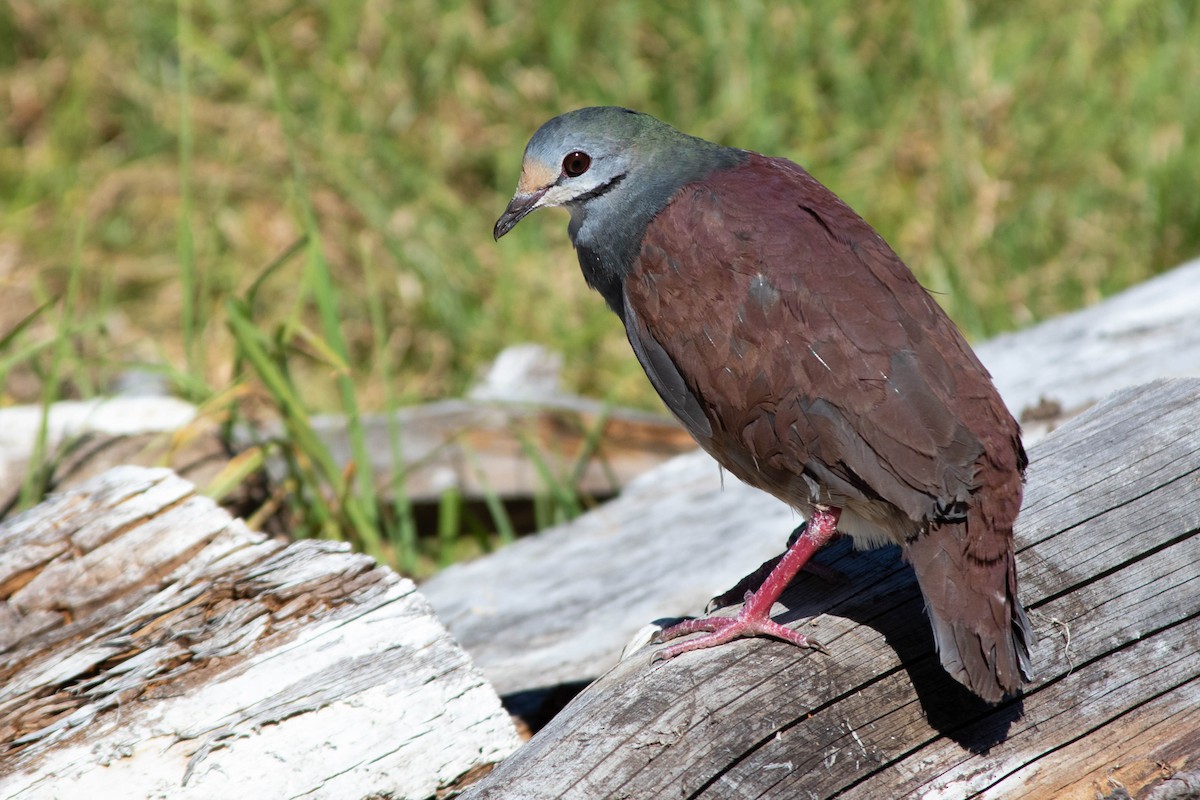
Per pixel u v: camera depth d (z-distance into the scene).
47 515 7.70
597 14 17.25
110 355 14.06
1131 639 6.63
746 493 10.55
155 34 17.34
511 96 16.80
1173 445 7.23
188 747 6.56
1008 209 15.27
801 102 16.41
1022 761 6.25
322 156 15.99
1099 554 6.82
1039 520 6.92
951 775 6.18
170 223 15.88
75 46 17.34
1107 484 7.07
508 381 13.16
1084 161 15.67
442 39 17.03
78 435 10.36
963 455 6.34
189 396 12.13
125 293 15.23
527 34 17.17
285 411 10.35
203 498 7.71
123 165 16.39
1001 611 6.11
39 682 6.88
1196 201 14.77
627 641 8.80
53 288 15.13
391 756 6.64
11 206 15.99
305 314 14.93
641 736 5.97
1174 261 14.45
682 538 10.09
